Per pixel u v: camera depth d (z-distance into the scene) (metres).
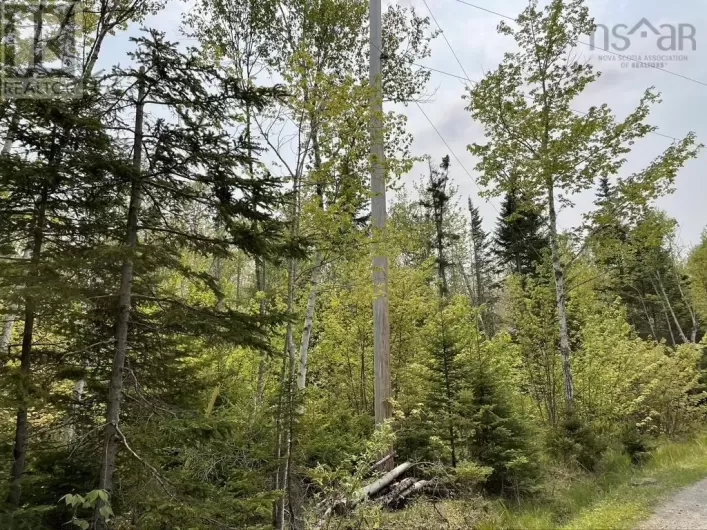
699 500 6.69
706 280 23.31
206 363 6.41
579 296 13.86
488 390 8.47
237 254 8.13
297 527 5.59
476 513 6.67
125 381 4.38
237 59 10.20
